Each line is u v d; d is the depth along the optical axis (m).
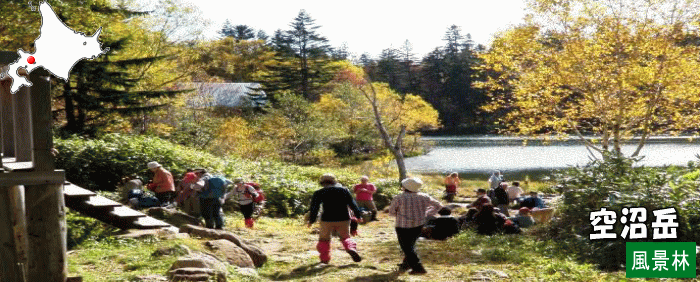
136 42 34.91
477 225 14.83
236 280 8.57
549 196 26.56
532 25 25.52
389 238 15.37
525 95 26.56
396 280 9.09
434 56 136.00
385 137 34.19
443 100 126.81
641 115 24.84
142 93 30.06
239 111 64.31
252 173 24.27
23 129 7.20
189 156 23.67
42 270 7.07
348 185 29.20
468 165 55.09
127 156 21.55
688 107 24.48
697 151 61.25
